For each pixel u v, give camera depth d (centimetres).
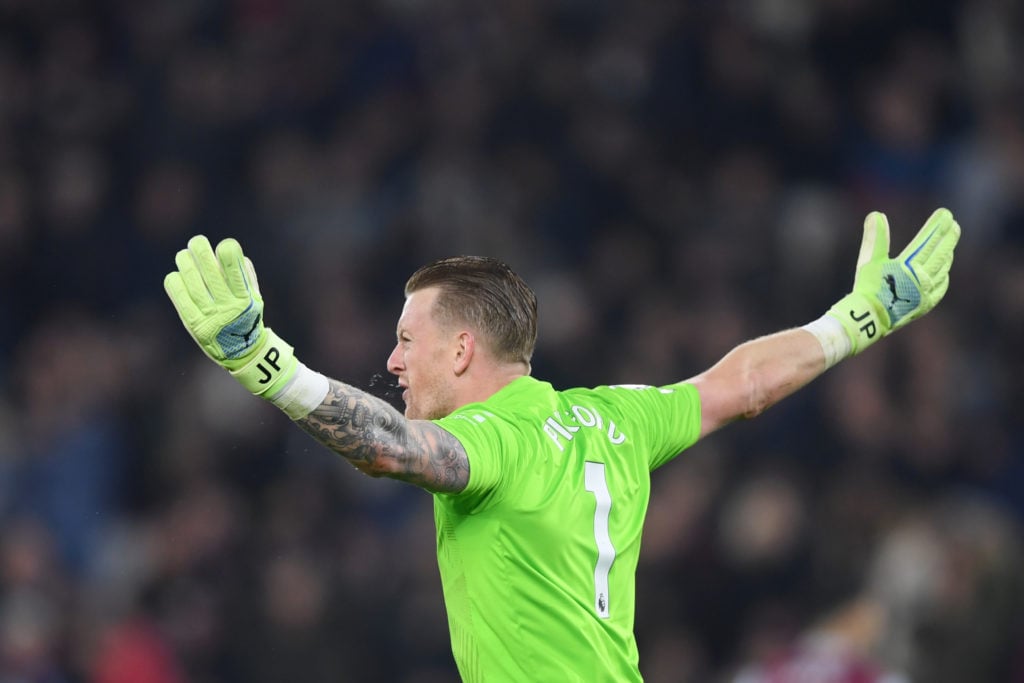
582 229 4594
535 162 4691
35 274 4666
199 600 3806
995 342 4338
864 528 3531
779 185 4747
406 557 3769
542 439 1485
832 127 4912
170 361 4391
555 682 1434
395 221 4484
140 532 4122
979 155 4838
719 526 3606
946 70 5094
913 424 3941
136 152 4875
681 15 4934
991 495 4003
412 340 1538
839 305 1783
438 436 1377
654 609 3494
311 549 3869
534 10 4978
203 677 3734
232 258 1324
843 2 5094
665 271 4488
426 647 3647
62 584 3994
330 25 5072
